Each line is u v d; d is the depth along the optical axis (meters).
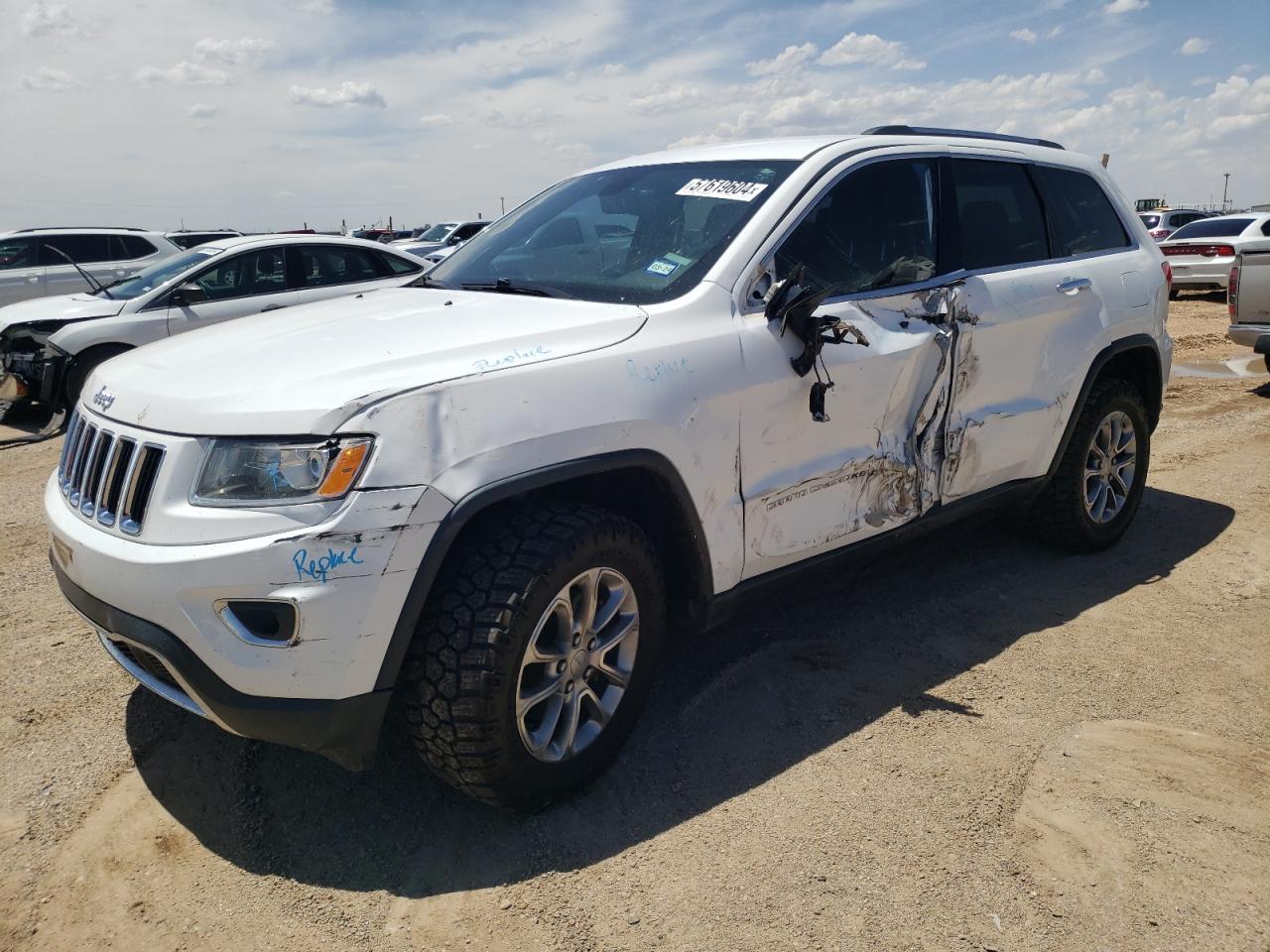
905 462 3.54
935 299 3.62
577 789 2.77
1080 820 2.69
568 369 2.62
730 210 3.32
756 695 3.36
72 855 2.56
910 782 2.86
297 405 2.32
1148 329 4.65
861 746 3.05
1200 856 2.55
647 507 2.98
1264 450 6.59
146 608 2.35
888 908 2.36
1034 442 4.12
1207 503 5.52
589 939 2.27
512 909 2.36
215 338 2.96
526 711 2.55
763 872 2.48
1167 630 3.89
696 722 3.19
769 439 3.07
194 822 2.70
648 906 2.37
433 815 2.72
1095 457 4.57
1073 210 4.51
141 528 2.39
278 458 2.29
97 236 13.05
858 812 2.72
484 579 2.43
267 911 2.36
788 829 2.65
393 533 2.28
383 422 2.31
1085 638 3.81
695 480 2.86
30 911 2.36
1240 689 3.42
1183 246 16.33
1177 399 8.52
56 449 7.35
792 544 3.21
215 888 2.44
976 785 2.84
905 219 3.67
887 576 4.43
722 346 2.94
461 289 3.51
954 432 3.73
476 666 2.38
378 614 2.29
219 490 2.31
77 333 7.87
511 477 2.44
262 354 2.66
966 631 3.88
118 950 2.24
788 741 3.08
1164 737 3.12
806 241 3.31
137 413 2.53
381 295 3.53
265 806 2.76
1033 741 3.08
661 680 3.46
